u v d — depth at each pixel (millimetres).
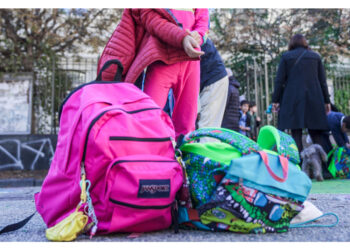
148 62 2199
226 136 1572
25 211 2529
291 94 4754
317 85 4777
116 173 1362
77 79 7430
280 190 1523
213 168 1508
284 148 1609
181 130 2449
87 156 1401
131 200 1357
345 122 4883
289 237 1470
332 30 8445
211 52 4008
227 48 8477
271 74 7102
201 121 4027
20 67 7543
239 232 1527
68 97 1729
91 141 1394
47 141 7211
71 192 1444
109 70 2277
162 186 1400
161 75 2279
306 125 4719
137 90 1770
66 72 7293
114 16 7629
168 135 1569
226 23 8375
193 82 2432
